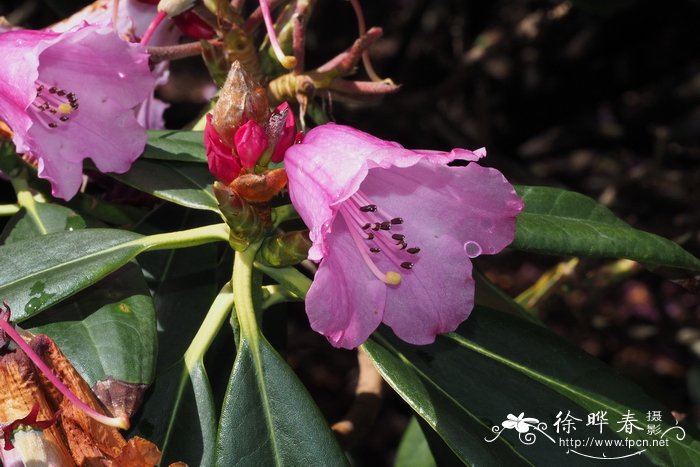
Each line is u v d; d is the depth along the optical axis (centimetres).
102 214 32
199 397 24
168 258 29
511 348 26
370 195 24
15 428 21
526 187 28
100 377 23
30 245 25
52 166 26
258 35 35
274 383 23
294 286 25
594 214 28
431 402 24
